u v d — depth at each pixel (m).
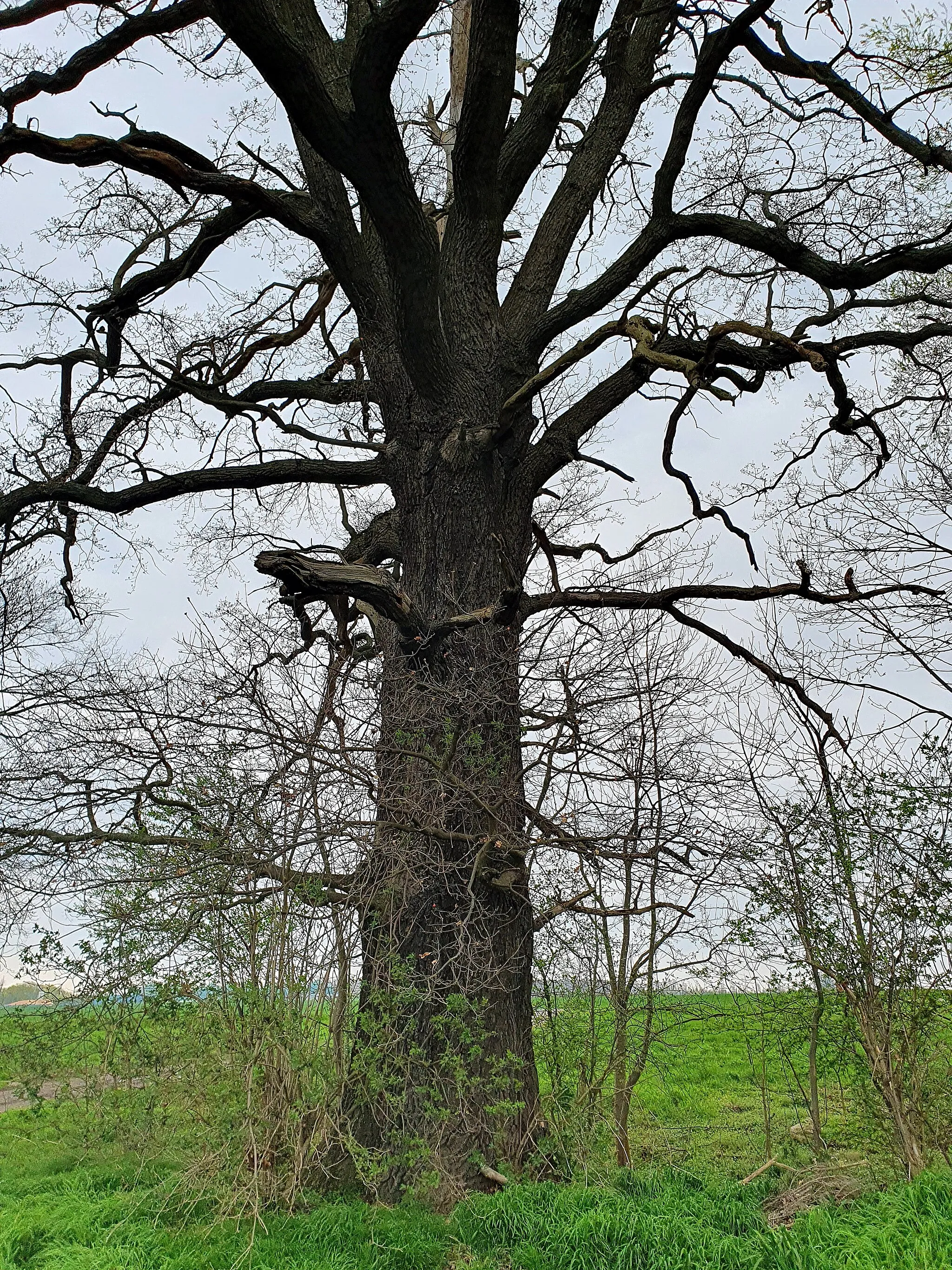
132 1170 8.88
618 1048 8.94
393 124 8.41
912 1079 7.78
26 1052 8.68
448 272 10.49
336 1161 8.21
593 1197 7.45
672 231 10.69
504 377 10.53
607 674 9.05
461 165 9.92
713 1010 9.22
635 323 9.45
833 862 8.27
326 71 9.84
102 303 11.37
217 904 7.55
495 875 8.87
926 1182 6.91
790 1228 6.86
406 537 10.40
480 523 10.13
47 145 9.59
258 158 10.42
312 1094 7.77
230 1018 7.62
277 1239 6.98
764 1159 9.15
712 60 10.09
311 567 8.67
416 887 8.25
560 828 8.90
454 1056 8.30
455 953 8.66
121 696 8.66
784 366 10.41
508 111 9.60
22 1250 7.40
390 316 10.67
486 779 8.77
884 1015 7.91
